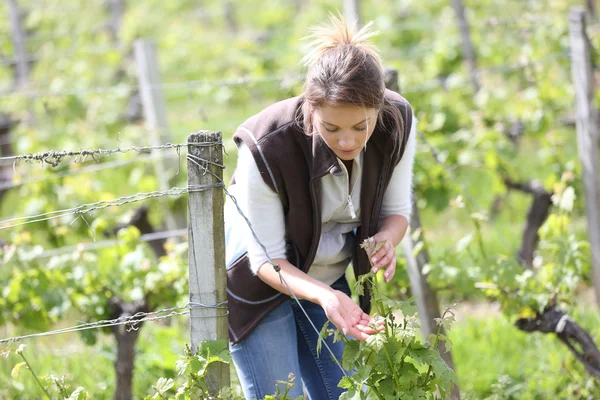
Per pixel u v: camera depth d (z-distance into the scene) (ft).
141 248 23.31
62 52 47.06
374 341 12.48
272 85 41.37
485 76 34.88
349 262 15.37
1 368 23.26
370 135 13.26
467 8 46.62
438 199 29.35
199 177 13.41
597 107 31.30
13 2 45.01
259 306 14.40
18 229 28.40
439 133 31.04
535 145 39.86
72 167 29.53
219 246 13.67
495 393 21.49
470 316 27.35
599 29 37.88
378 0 56.59
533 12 38.47
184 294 21.76
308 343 15.43
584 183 26.81
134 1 67.82
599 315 25.99
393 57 47.24
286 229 14.15
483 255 20.76
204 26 70.44
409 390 13.16
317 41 12.94
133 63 45.96
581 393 20.89
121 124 40.01
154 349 24.39
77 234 28.78
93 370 23.75
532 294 19.70
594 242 26.84
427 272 20.12
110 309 22.13
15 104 41.29
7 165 39.68
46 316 22.21
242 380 14.83
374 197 14.12
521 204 37.27
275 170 13.24
